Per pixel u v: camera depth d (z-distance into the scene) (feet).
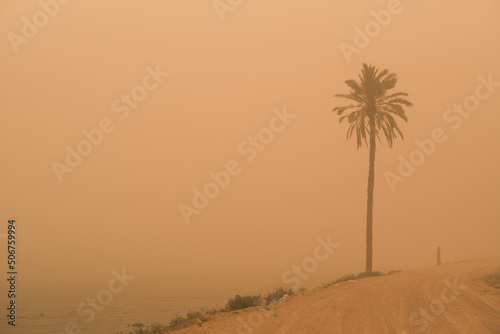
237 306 70.85
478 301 55.77
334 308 55.83
